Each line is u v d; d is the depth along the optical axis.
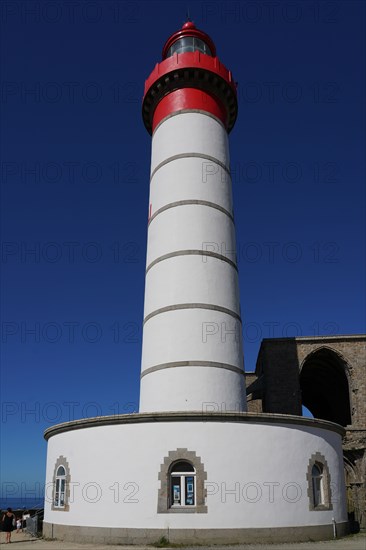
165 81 28.25
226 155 27.97
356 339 32.94
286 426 20.33
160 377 22.55
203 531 17.97
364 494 28.59
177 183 25.94
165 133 27.53
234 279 25.27
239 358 23.75
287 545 17.89
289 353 32.91
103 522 18.86
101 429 20.16
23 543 20.31
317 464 21.09
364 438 29.81
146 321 24.56
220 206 26.02
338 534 20.77
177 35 30.67
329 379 40.59
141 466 18.92
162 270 24.56
